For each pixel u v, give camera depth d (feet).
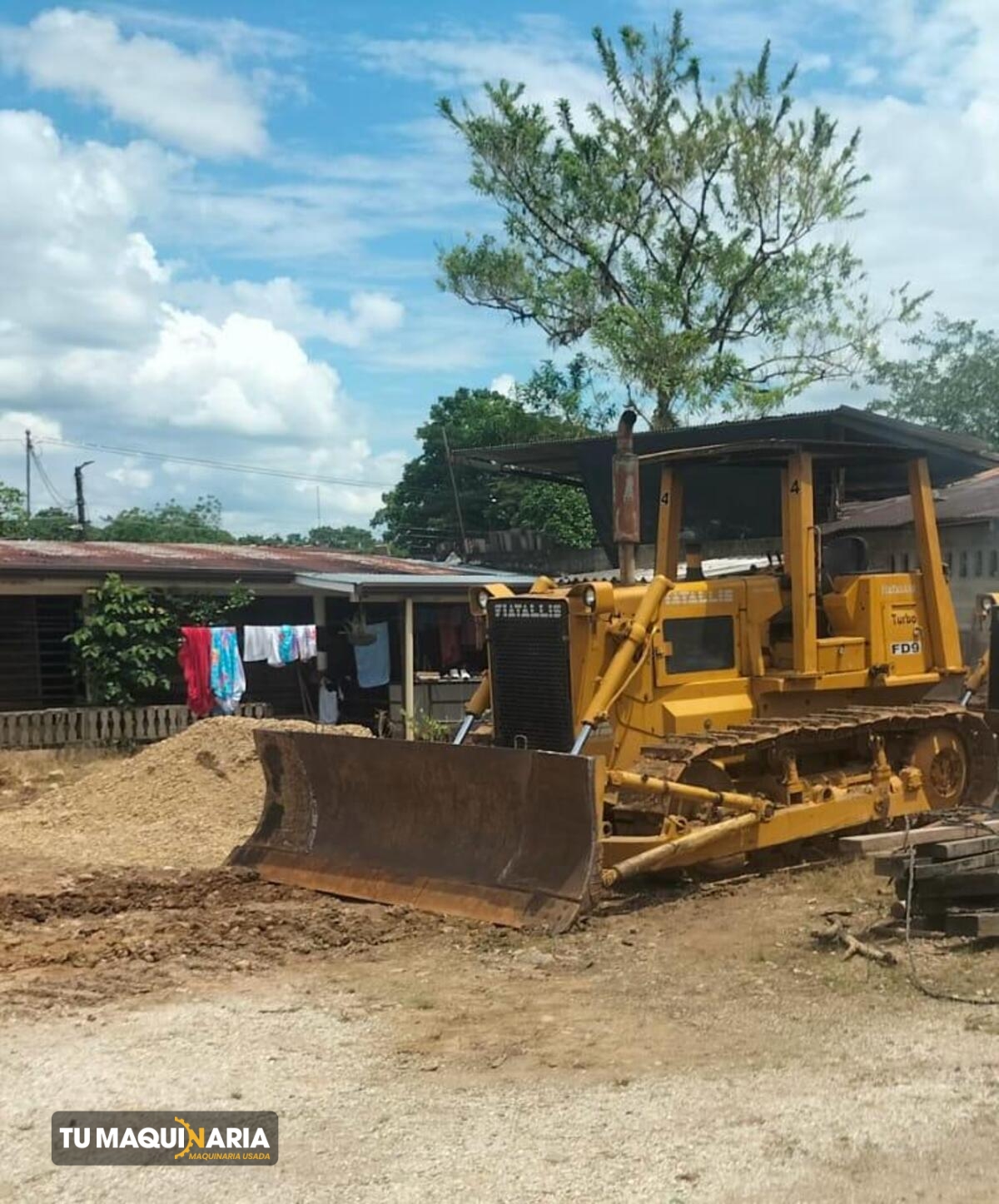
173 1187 15.16
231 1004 22.82
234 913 29.96
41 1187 15.30
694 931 27.09
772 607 34.50
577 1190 14.70
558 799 28.45
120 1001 23.21
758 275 103.81
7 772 54.49
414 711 66.85
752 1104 17.16
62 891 33.14
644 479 58.03
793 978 23.22
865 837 25.46
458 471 137.90
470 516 136.67
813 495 36.42
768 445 33.14
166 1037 20.97
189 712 61.62
